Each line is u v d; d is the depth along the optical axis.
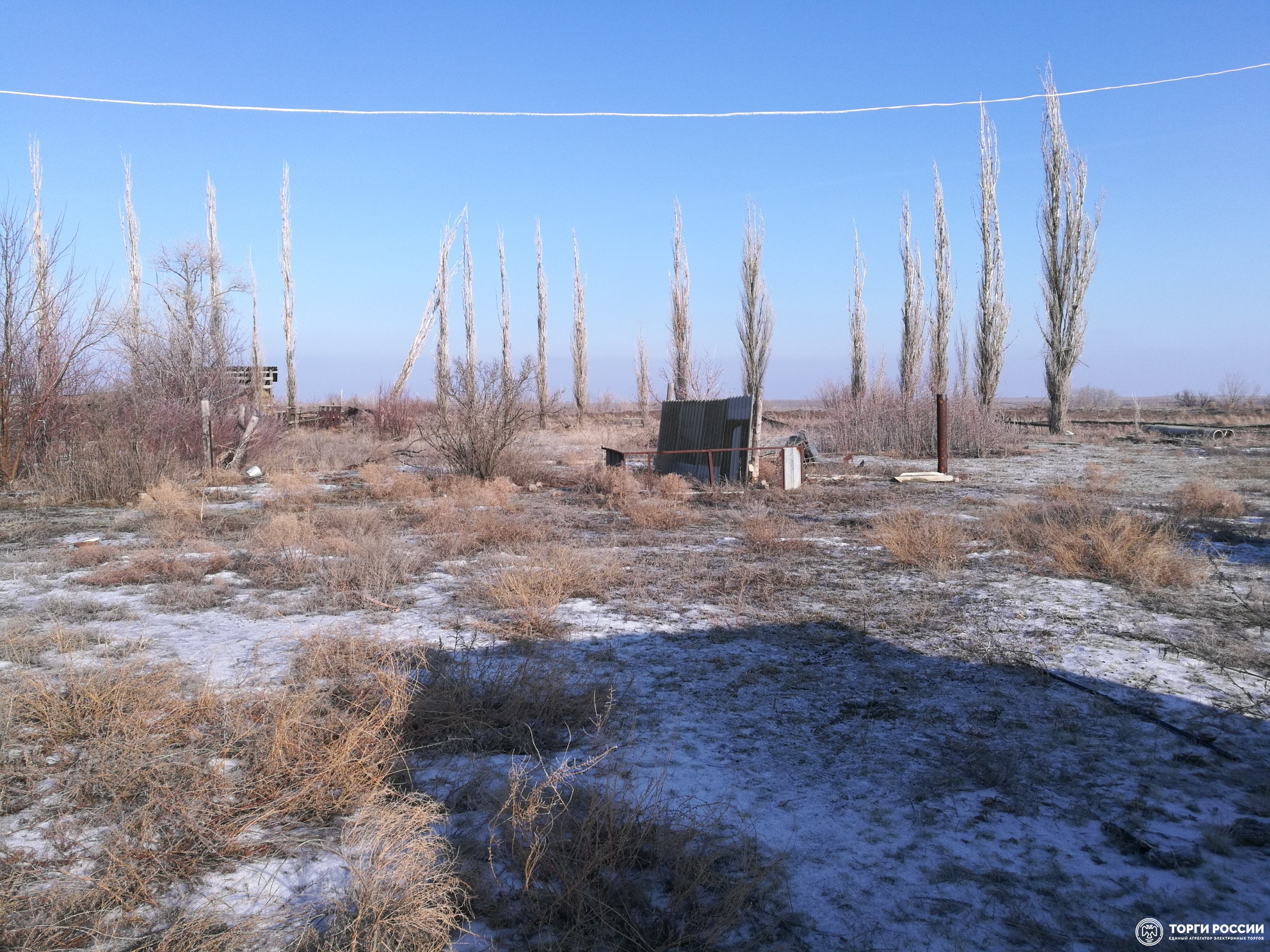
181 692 4.89
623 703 4.91
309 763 3.89
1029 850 3.34
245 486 17.36
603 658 5.78
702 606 7.29
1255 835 3.41
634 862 3.20
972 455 25.56
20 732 4.31
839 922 2.88
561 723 4.64
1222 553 9.30
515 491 16.70
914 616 6.91
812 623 6.75
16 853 3.22
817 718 4.73
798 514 13.17
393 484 16.36
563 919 2.89
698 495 15.50
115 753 3.99
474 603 7.33
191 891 3.03
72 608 6.99
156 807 3.56
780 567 8.95
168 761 3.95
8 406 15.57
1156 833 3.46
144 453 16.36
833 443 28.61
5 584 8.08
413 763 4.09
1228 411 53.50
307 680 5.07
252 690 4.96
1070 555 8.56
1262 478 17.94
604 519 12.92
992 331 33.00
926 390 34.53
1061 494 14.17
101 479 14.84
